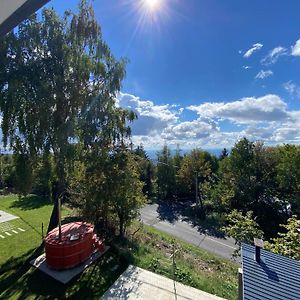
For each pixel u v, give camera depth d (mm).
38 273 10555
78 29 14172
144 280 10320
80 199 14992
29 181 13539
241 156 29953
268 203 27719
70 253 10695
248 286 5961
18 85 12312
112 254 12180
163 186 36344
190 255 15391
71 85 13828
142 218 27203
